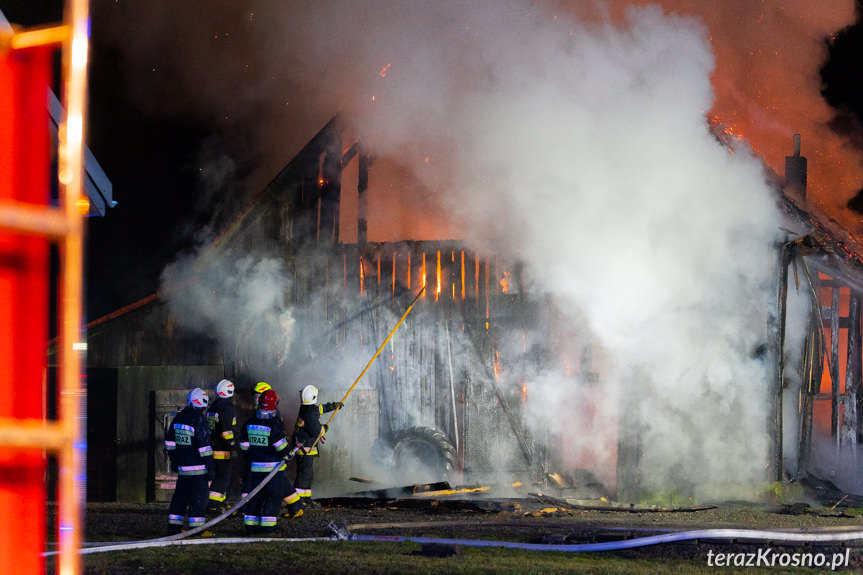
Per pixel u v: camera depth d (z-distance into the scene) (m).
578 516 12.98
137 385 15.98
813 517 13.33
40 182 2.92
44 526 2.91
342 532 9.95
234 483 16.12
